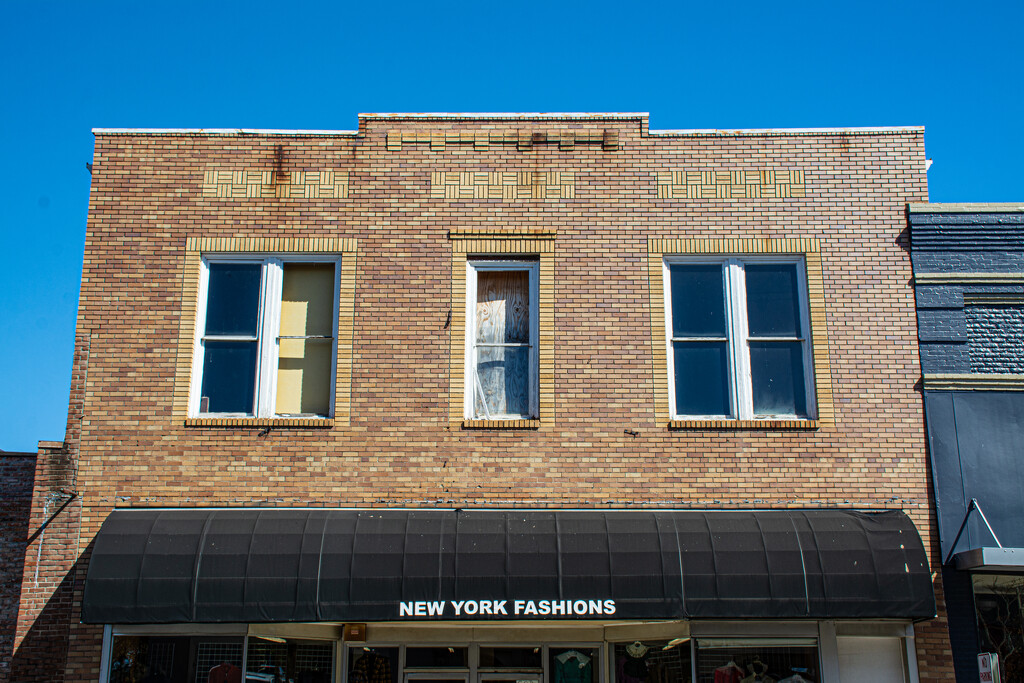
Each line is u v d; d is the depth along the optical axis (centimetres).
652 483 1212
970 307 1284
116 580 1086
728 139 1340
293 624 1174
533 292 1298
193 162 1327
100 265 1288
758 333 1286
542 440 1226
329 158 1331
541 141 1336
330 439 1225
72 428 1227
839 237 1303
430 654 1189
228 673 1159
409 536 1120
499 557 1104
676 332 1287
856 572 1098
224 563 1096
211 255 1302
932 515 1204
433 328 1268
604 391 1244
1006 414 1238
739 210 1314
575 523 1138
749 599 1088
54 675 1160
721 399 1263
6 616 1382
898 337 1266
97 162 1323
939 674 1153
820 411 1238
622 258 1295
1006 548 1098
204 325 1285
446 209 1312
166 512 1162
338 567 1095
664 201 1316
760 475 1216
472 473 1215
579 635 1195
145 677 1151
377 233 1302
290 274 1309
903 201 1315
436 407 1238
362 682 1175
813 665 1158
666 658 1174
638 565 1100
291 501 1204
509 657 1189
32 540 1191
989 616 1183
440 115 1341
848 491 1211
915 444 1229
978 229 1301
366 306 1275
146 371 1250
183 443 1223
